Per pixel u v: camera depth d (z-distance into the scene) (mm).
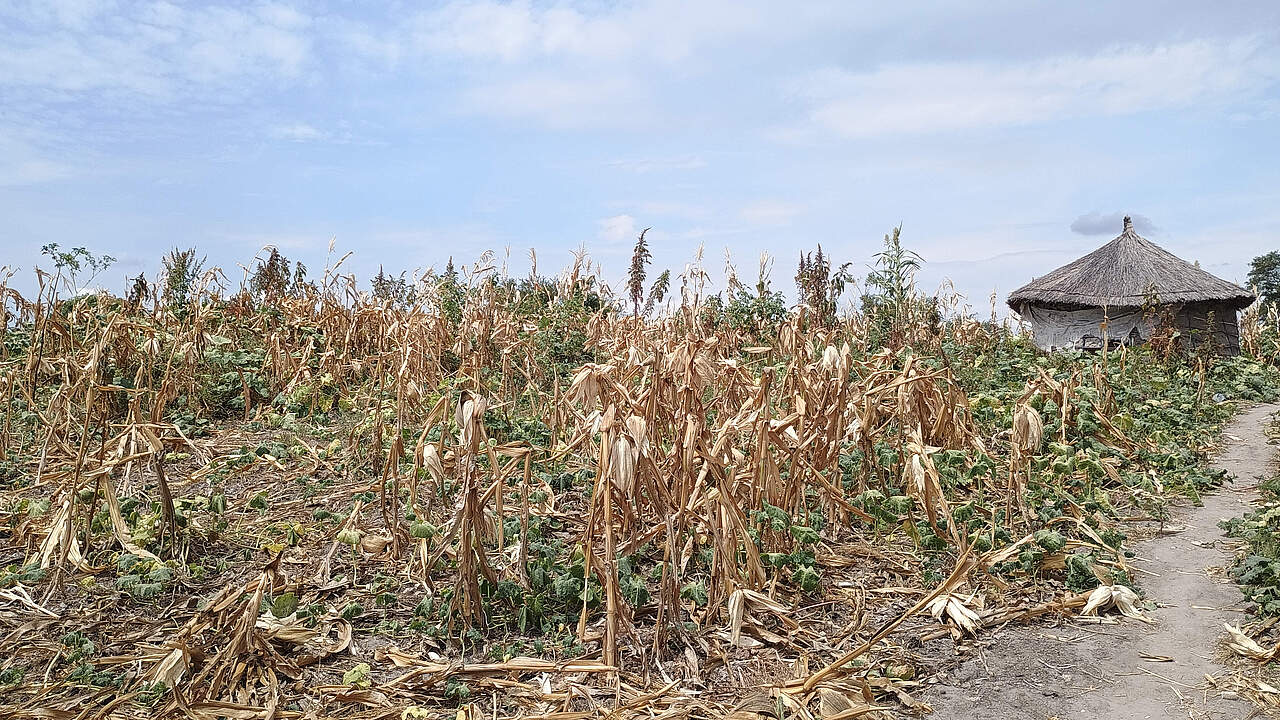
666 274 12289
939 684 4230
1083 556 5344
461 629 4484
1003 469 7453
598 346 11211
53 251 10289
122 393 8430
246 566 5297
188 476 7012
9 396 7340
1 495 6402
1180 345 16047
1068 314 18578
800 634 4629
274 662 4125
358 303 10758
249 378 9461
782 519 5031
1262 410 12180
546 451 7367
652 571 5309
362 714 3799
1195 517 6965
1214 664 4418
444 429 5027
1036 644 4660
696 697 4004
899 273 11836
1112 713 3959
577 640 4410
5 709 3713
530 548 5227
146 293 11211
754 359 10203
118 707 3779
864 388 6492
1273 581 5176
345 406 9008
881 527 5875
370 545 5457
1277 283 43438
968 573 5078
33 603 4648
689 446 4547
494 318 11031
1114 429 8031
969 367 11734
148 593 4590
